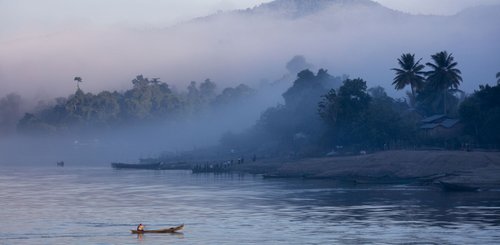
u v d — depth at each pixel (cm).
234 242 10769
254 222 12762
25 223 13012
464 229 11569
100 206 15688
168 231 11775
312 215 13525
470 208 14050
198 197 17525
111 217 13762
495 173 19075
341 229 11769
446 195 16662
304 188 19575
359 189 18888
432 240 10675
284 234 11388
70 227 12494
